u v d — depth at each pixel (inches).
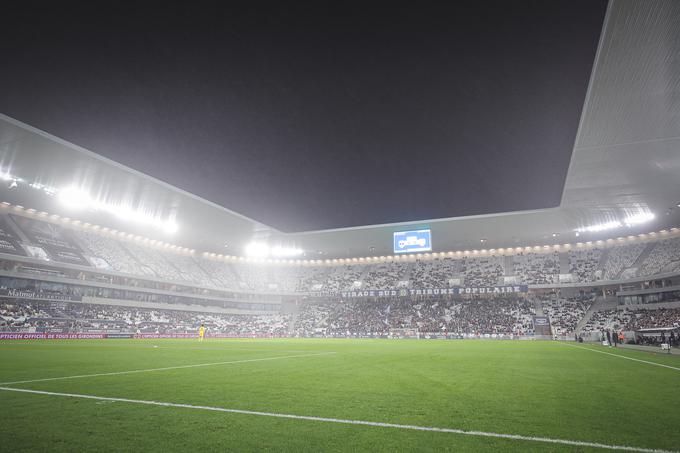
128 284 1905.8
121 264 1961.1
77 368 444.5
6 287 1491.1
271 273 2706.7
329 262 2731.3
